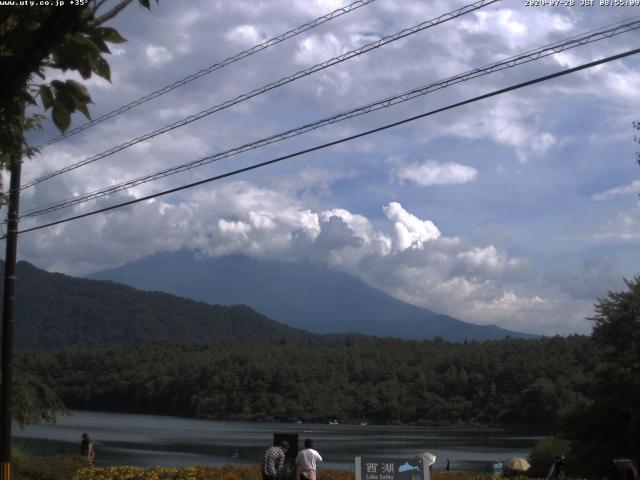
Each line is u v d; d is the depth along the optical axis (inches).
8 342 792.3
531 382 5890.8
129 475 911.7
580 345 6225.4
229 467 981.2
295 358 7342.5
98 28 178.1
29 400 1315.2
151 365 7303.2
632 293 1636.3
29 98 184.1
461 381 6437.0
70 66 177.5
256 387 6584.6
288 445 783.7
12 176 776.9
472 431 5310.0
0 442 773.3
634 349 1632.6
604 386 1587.1
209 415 6427.2
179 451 2979.8
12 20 176.2
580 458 1579.7
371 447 3590.1
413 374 6948.8
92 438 3703.3
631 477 572.7
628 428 1531.7
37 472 1083.9
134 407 7052.2
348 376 7126.0
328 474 976.9
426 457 661.9
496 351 6752.0
